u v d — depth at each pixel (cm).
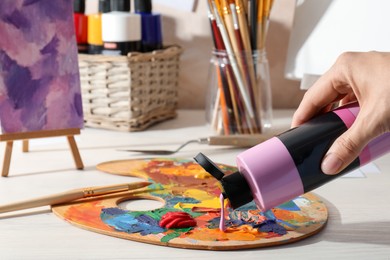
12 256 65
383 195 85
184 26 132
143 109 116
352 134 63
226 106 110
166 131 116
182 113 132
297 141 67
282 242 69
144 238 69
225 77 109
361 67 66
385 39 104
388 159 102
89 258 65
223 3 106
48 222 74
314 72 112
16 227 73
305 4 114
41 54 90
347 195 85
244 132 111
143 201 82
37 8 89
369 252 68
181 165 95
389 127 63
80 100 93
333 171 65
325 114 70
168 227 72
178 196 82
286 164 66
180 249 68
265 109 112
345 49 108
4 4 86
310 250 68
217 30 109
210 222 74
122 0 115
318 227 73
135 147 105
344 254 67
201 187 86
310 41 112
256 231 71
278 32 132
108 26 113
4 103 88
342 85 70
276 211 77
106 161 96
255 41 108
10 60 88
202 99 136
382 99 63
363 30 106
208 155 102
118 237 70
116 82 113
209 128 115
